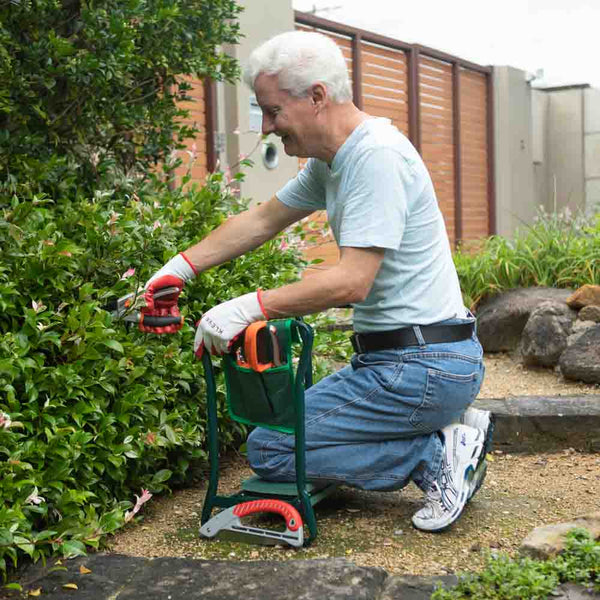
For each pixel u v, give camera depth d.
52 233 2.91
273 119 2.58
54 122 3.57
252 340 2.48
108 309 2.95
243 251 2.98
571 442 3.65
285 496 2.72
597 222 6.10
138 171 4.27
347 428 2.70
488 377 4.82
